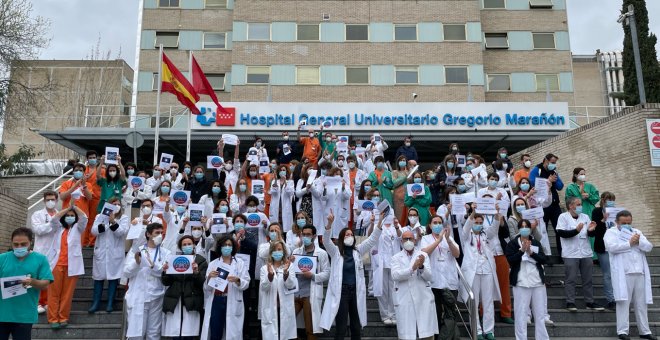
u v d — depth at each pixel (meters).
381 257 9.62
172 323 8.32
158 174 12.80
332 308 8.41
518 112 25.03
